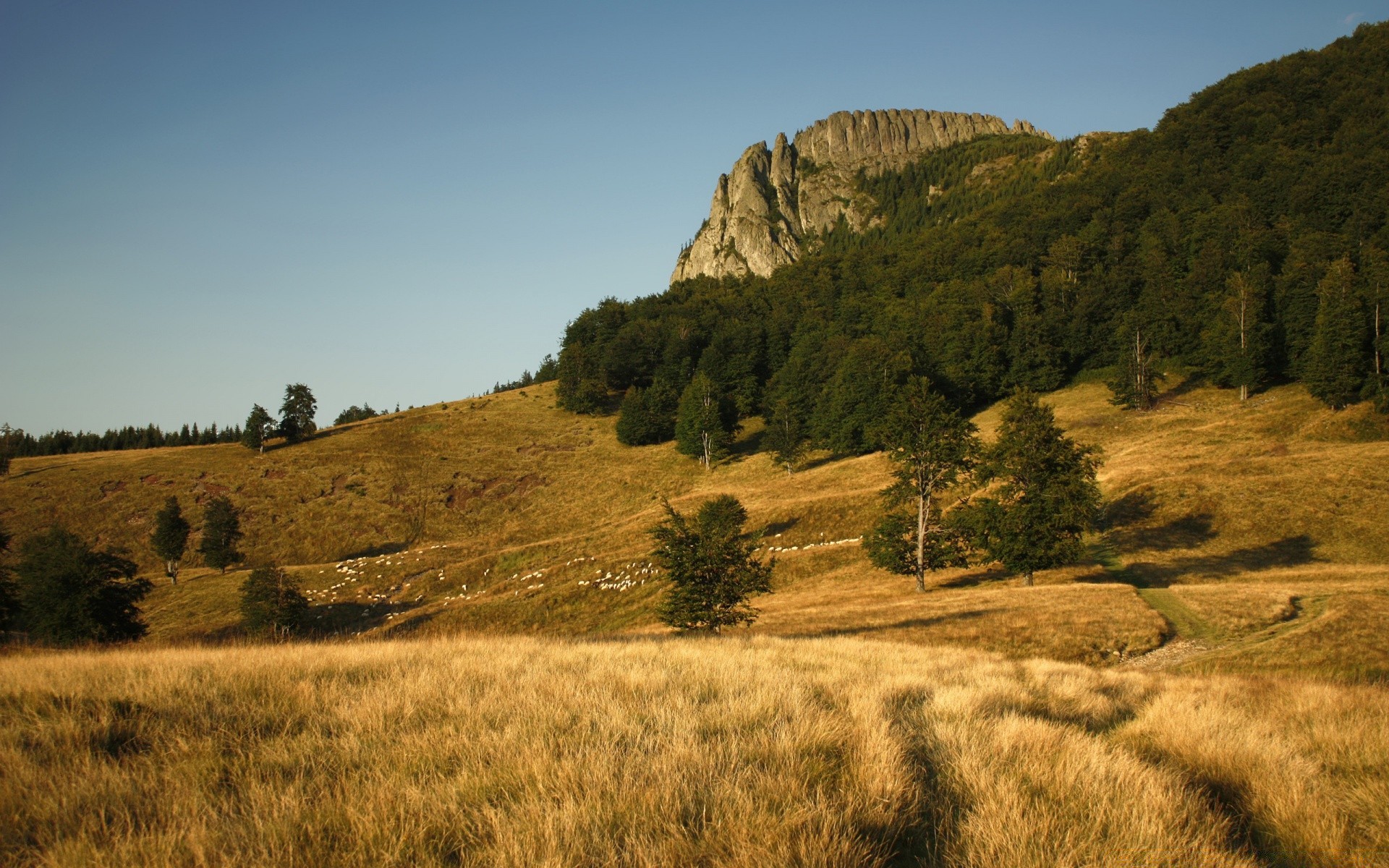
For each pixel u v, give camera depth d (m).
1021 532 42.03
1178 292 104.81
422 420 123.12
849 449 92.75
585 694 8.40
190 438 172.50
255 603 51.12
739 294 187.00
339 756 6.20
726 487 87.62
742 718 7.51
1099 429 82.75
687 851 4.45
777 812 5.00
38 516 81.31
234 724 7.06
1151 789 5.89
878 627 29.67
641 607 52.50
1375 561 42.09
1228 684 12.72
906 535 48.62
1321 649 23.28
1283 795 6.28
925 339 113.19
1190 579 41.72
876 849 4.78
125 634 43.62
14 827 4.61
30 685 7.84
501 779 5.56
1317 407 71.94
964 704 8.77
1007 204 190.12
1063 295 116.50
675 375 132.38
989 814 5.32
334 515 85.62
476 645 12.91
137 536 79.56
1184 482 55.44
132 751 6.30
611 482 95.38
